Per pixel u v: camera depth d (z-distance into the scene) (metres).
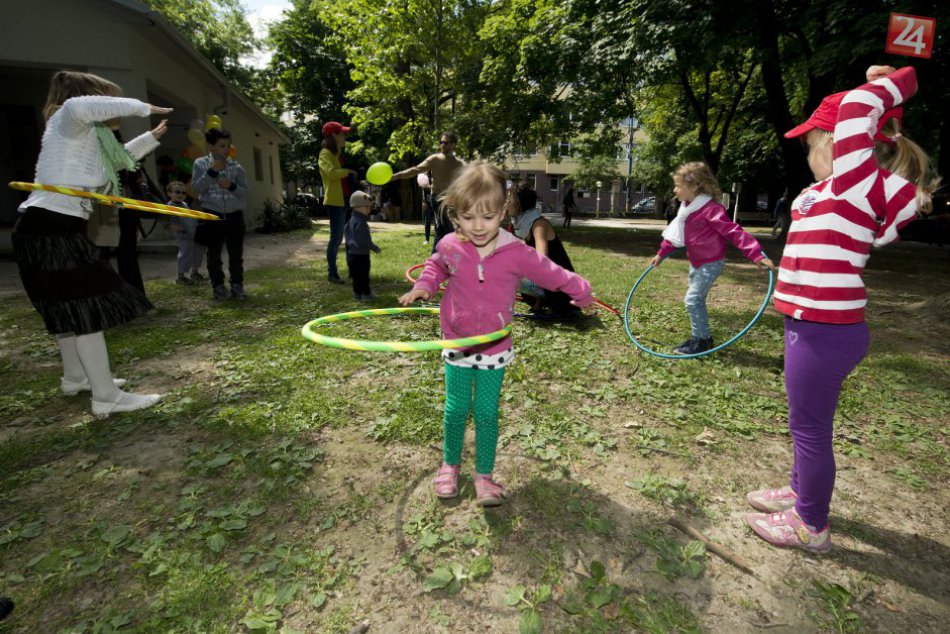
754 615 1.92
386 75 18.22
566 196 25.28
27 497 2.59
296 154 35.66
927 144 19.34
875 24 8.45
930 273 10.28
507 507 2.51
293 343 4.87
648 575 2.10
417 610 1.93
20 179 16.22
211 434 3.21
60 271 3.11
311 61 32.38
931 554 2.23
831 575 2.12
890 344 5.21
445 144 7.04
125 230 5.55
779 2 11.44
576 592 2.02
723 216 4.26
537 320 5.80
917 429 3.33
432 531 2.34
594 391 3.84
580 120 18.70
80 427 3.27
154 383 4.02
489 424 2.46
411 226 22.86
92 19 10.30
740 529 2.38
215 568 2.12
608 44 12.30
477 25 17.80
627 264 10.55
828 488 2.14
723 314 6.27
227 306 6.30
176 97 13.38
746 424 3.35
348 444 3.10
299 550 2.23
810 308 2.00
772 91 14.16
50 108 3.14
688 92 19.03
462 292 2.34
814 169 2.10
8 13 9.85
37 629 1.86
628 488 2.68
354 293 6.67
